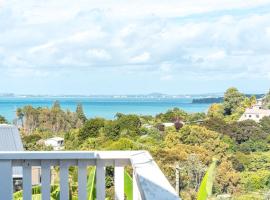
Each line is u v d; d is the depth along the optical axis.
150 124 37.00
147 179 2.01
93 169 2.91
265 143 35.12
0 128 8.82
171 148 29.77
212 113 46.94
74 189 3.26
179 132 33.16
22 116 48.31
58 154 2.77
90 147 33.69
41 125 48.25
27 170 2.77
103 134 34.75
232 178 29.97
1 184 2.73
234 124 37.75
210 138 32.66
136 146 31.12
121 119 36.00
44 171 2.78
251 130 36.53
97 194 2.83
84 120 49.59
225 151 32.72
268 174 30.34
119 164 2.82
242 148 35.03
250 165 32.12
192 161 25.28
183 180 22.09
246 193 29.80
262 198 29.89
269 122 38.78
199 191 2.17
